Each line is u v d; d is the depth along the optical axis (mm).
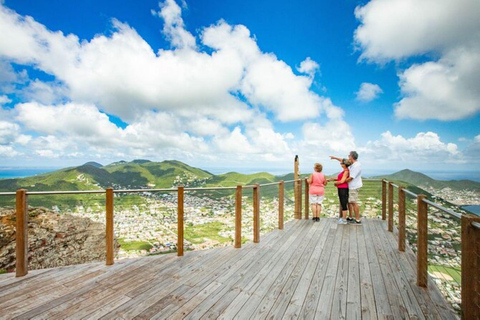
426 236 2812
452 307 2387
